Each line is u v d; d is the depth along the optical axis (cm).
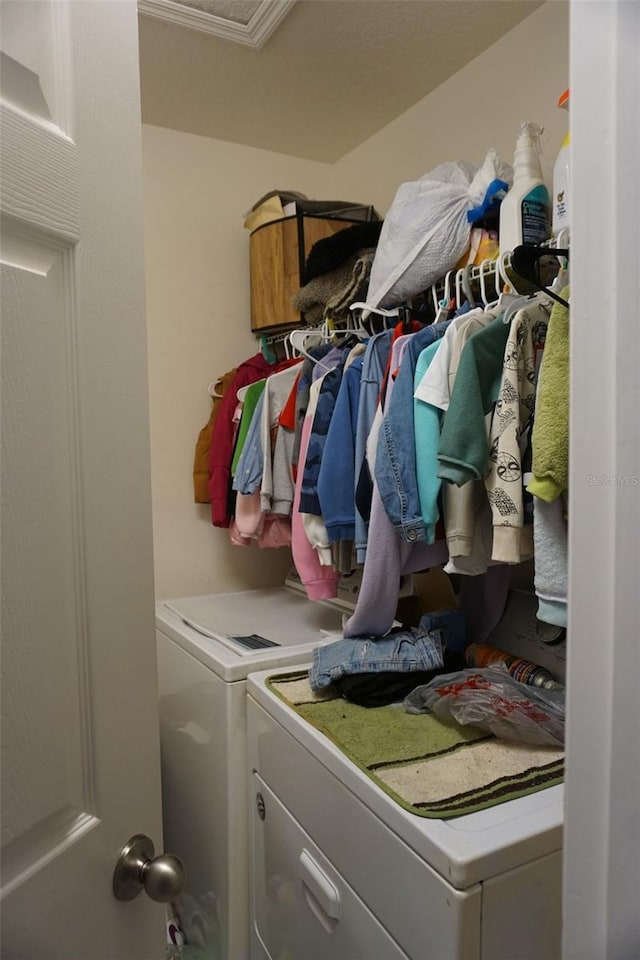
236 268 243
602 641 47
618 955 47
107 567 61
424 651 134
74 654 58
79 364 58
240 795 143
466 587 157
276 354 243
